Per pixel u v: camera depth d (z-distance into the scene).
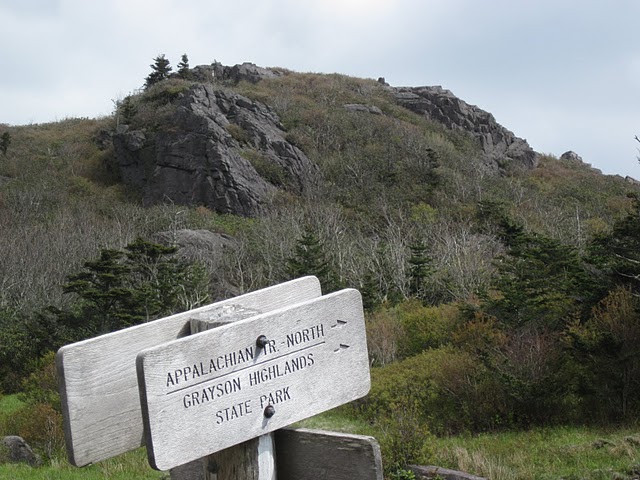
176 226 49.72
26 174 66.00
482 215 50.56
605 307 22.36
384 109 83.50
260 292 3.49
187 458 2.84
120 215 52.94
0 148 71.69
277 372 3.10
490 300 24.78
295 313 3.16
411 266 36.00
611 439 17.09
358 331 3.34
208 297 32.56
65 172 67.19
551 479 14.32
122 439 3.06
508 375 20.19
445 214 53.69
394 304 33.75
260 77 88.19
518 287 23.77
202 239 44.47
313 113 74.62
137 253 32.28
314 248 35.16
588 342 20.44
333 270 36.28
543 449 16.70
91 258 40.62
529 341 21.52
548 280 23.67
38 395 24.14
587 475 14.29
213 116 64.50
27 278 37.34
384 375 22.95
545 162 85.00
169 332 3.22
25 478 13.70
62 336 30.83
